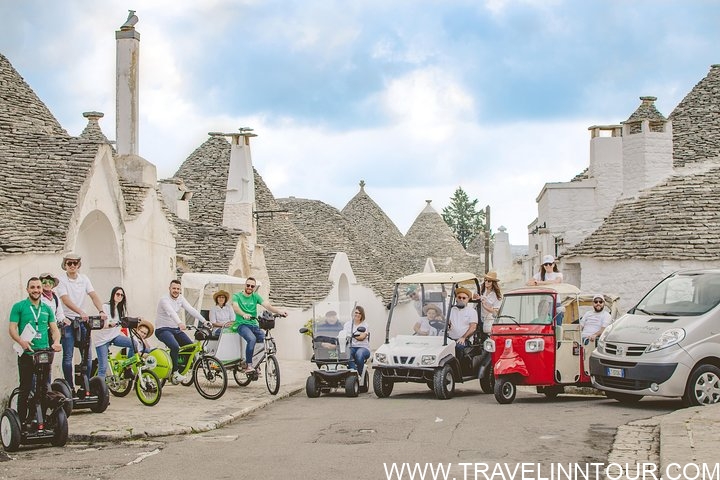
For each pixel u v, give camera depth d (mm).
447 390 16188
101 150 16297
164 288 19922
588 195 26984
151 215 19141
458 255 60219
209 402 15008
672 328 13477
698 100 27953
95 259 17188
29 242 13312
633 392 13500
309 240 40562
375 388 16656
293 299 30750
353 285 35406
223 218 29031
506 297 15945
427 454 9977
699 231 21453
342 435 11484
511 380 15016
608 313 16812
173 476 9164
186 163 33812
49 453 10625
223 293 18156
